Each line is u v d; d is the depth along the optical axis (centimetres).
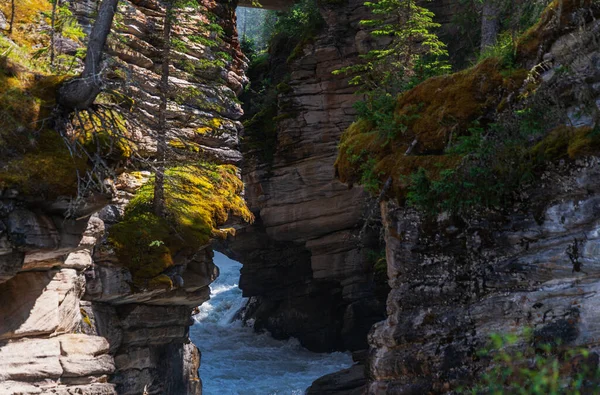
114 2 1150
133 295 1627
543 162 947
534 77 993
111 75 1730
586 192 895
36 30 1494
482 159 990
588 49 912
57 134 1124
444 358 1010
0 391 1135
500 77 1038
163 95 1753
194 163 1867
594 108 893
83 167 1126
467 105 1068
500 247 990
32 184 1062
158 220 1730
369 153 1184
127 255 1634
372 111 1229
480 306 993
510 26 1247
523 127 953
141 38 1945
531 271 941
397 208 1130
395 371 1080
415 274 1092
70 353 1299
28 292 1246
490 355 949
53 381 1245
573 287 890
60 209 1142
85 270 1544
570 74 927
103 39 1141
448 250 1054
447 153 1073
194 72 2067
